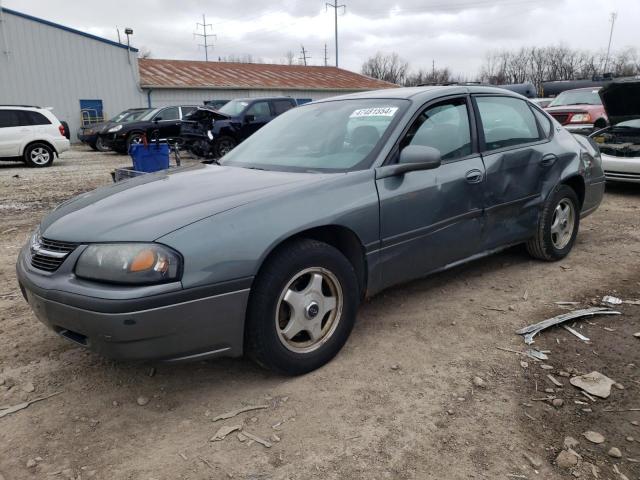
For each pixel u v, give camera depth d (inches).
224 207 106.2
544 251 182.4
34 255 110.9
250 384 114.8
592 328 137.6
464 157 149.3
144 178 140.6
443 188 139.8
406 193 131.2
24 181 450.3
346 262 120.1
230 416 103.5
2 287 178.1
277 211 109.4
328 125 149.6
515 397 108.0
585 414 102.3
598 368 118.4
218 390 113.0
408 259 135.6
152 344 97.0
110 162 621.0
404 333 136.4
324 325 120.7
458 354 125.4
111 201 118.2
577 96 513.0
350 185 122.5
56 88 971.9
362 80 1529.3
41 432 100.3
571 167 183.3
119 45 1027.3
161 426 101.3
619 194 327.6
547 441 95.3
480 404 105.8
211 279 99.3
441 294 161.3
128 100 1057.5
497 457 91.2
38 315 108.3
